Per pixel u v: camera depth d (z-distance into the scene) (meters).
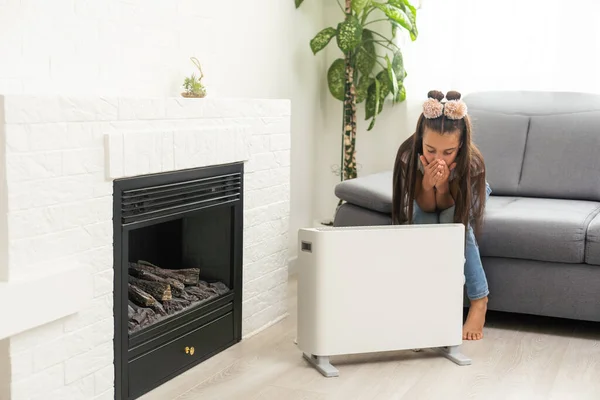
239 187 2.95
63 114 2.10
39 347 2.06
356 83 4.21
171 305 2.67
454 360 2.78
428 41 4.12
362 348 2.72
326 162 4.44
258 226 3.11
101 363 2.29
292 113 4.05
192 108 2.65
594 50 3.94
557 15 3.98
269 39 3.78
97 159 2.22
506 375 2.64
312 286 2.67
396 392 2.49
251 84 3.64
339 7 4.29
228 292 2.95
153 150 2.44
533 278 3.10
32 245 2.03
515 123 3.82
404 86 4.19
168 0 3.02
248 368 2.72
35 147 2.01
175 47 3.08
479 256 3.05
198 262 3.03
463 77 4.13
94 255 2.24
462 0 4.09
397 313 2.75
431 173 2.92
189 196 2.66
